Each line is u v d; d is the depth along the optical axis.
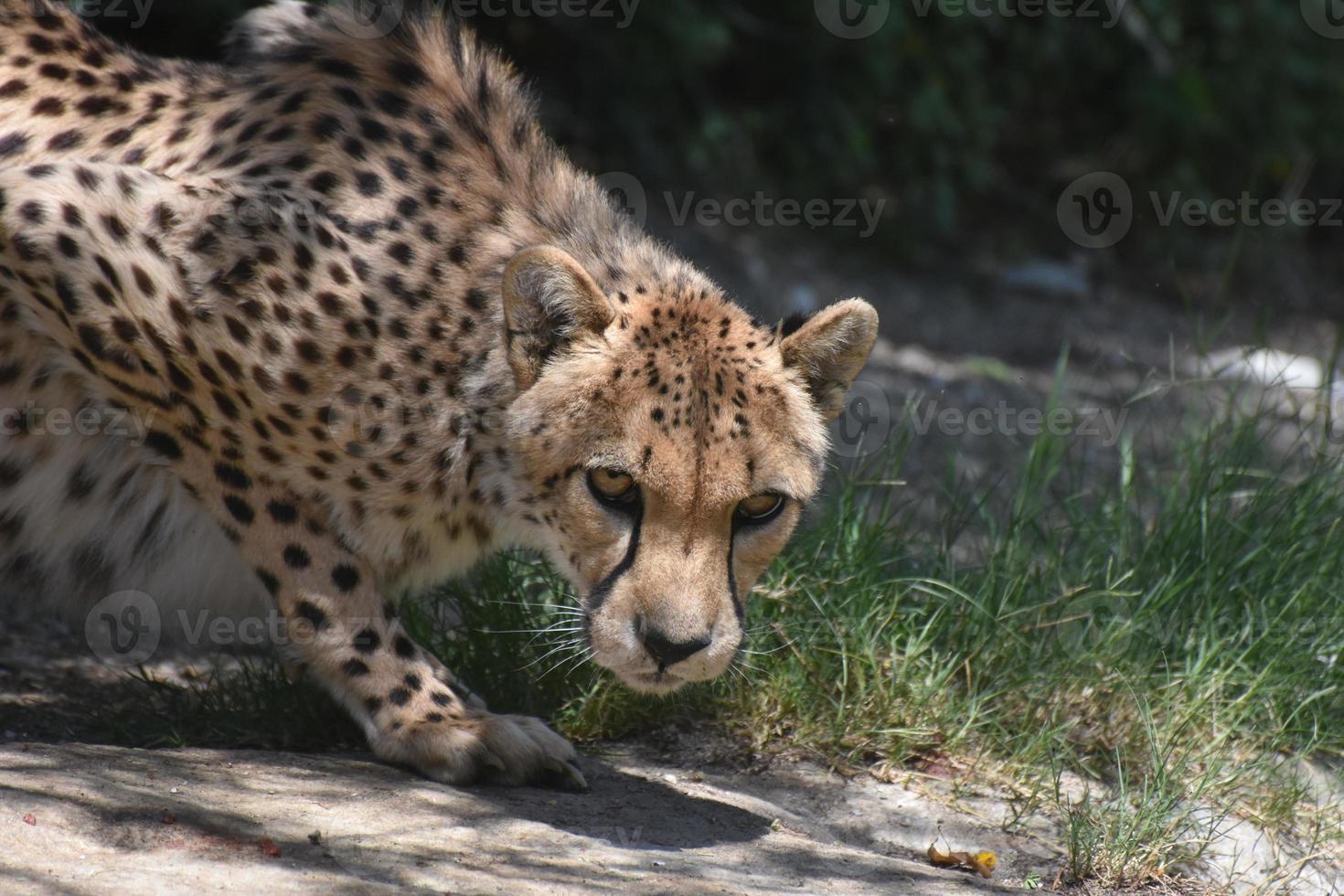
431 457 7.33
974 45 24.31
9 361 7.61
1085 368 20.02
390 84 7.93
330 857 6.13
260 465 7.42
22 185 7.17
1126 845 7.77
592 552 6.94
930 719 8.66
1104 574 9.99
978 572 9.84
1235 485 10.84
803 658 8.76
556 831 6.89
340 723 8.17
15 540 7.97
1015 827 8.05
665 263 7.89
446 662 8.80
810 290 21.30
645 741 8.63
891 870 7.07
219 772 7.09
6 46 7.83
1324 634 9.67
